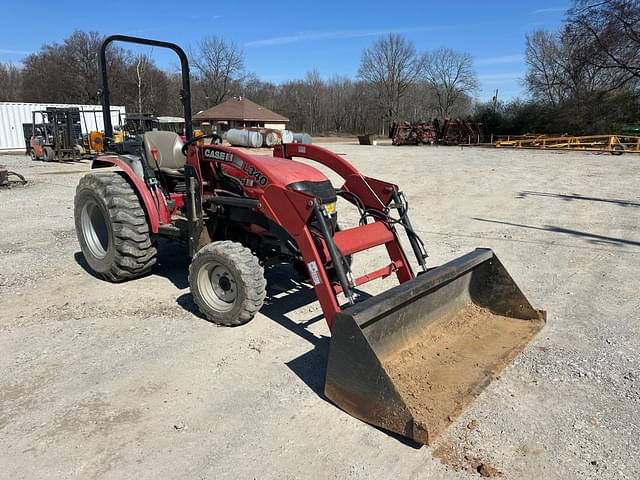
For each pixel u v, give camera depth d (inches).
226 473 99.3
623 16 1162.0
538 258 252.4
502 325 152.9
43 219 343.0
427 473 99.8
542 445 108.7
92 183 203.5
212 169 182.2
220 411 119.9
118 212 193.5
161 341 156.2
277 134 1118.4
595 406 123.0
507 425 115.5
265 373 137.4
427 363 129.3
